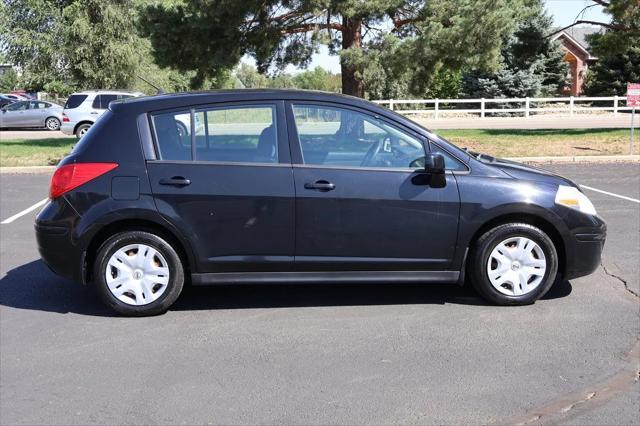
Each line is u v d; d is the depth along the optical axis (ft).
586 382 13.67
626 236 26.45
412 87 61.87
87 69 123.03
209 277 17.61
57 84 124.98
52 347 15.80
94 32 121.80
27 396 13.33
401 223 17.48
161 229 17.61
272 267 17.60
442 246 17.69
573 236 17.92
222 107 17.67
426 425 12.03
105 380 14.01
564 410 12.53
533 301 18.24
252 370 14.42
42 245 17.62
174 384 13.79
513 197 17.54
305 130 17.69
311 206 17.31
